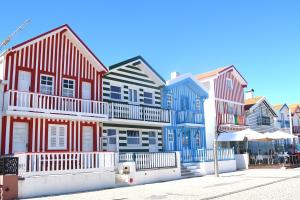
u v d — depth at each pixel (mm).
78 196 14805
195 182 19781
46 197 14672
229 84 35156
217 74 33031
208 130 32062
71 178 16547
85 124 21109
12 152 17750
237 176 22938
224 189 15703
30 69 18969
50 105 18969
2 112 17328
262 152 38531
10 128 17828
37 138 18766
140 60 24906
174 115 27469
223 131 32344
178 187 17328
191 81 29172
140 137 24516
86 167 17906
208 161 26641
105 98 22562
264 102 40000
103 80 22688
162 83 26609
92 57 21625
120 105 22312
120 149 22922
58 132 19734
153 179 20922
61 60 20469
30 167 15320
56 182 15883
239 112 35969
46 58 19766
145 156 20984
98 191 16625
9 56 18219
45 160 16578
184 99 28969
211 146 31625
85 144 20969
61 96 19047
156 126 25922
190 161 26203
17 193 14250
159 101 26641
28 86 18781
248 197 12898
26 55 18906
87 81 21656
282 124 45188
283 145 43156
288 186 16219
